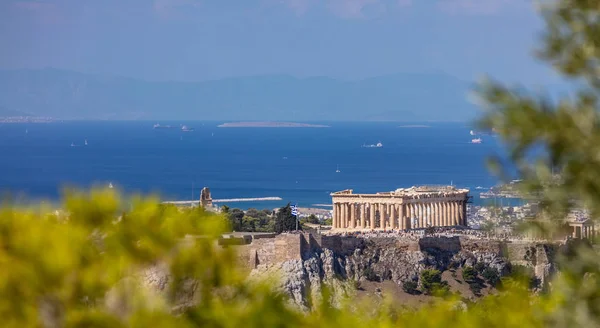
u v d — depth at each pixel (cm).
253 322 8431
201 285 8531
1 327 7738
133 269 8262
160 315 8094
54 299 7900
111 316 7906
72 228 8219
